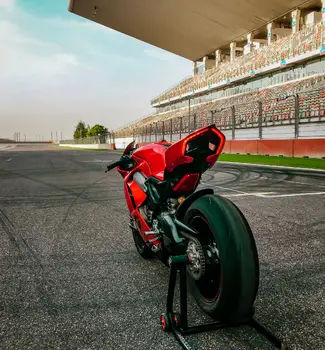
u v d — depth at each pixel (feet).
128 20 148.97
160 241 8.83
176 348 6.52
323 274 10.07
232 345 6.59
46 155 104.47
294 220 16.62
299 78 104.88
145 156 9.80
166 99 206.08
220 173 40.83
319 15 117.60
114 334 7.04
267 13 123.44
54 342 6.79
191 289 7.97
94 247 12.85
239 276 6.41
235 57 158.61
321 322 7.45
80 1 139.64
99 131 338.34
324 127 58.75
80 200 23.49
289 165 49.14
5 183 33.63
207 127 7.48
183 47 171.73
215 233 6.77
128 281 9.66
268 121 75.82
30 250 12.61
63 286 9.40
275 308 8.08
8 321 7.60
